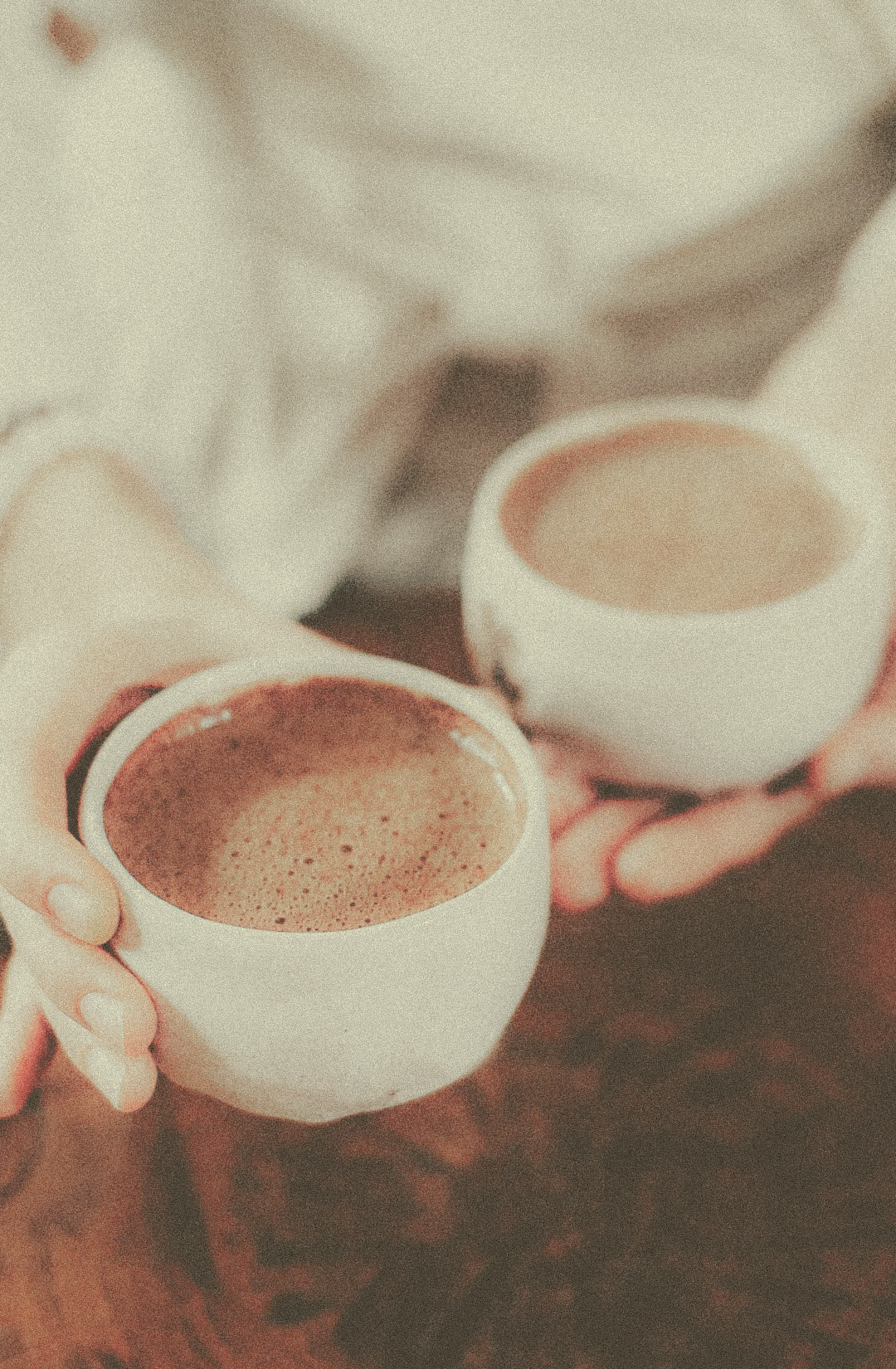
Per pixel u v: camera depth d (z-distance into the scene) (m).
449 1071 0.40
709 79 0.66
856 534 0.48
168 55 0.69
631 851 0.48
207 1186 0.42
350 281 0.71
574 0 0.65
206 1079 0.39
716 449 0.52
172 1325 0.40
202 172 0.68
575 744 0.46
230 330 0.68
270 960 0.36
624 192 0.68
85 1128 0.44
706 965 0.47
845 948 0.48
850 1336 0.39
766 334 0.73
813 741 0.47
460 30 0.66
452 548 0.72
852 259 0.64
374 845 0.41
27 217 0.62
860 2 0.65
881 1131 0.43
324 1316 0.40
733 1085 0.44
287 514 0.70
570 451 0.52
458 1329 0.40
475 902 0.37
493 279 0.70
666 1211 0.42
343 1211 0.42
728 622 0.43
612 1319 0.40
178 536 0.51
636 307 0.71
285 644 0.46
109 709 0.45
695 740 0.45
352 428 0.71
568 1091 0.44
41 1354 0.40
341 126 0.69
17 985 0.45
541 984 0.47
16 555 0.51
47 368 0.54
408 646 0.58
